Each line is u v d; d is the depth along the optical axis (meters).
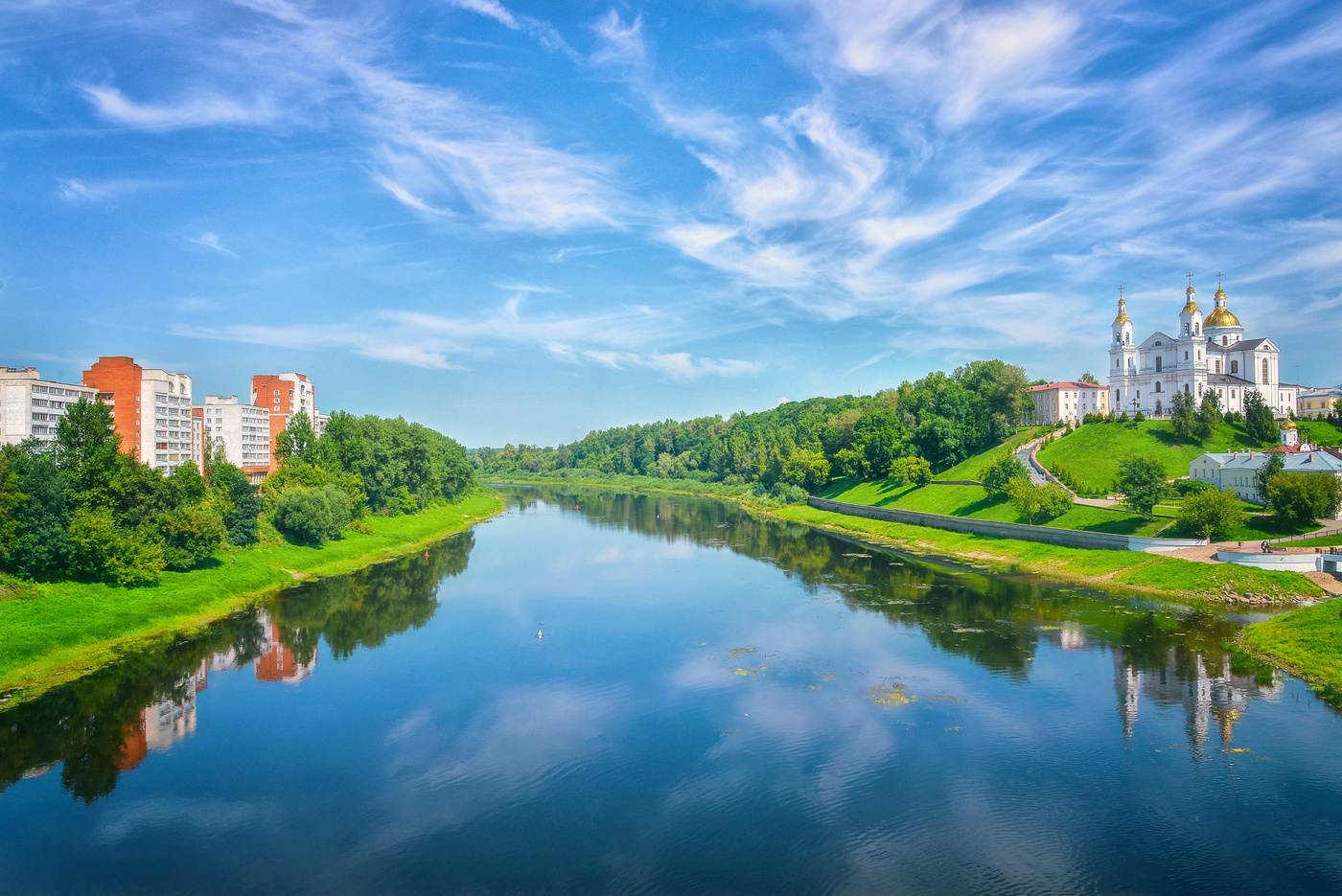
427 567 110.38
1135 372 172.38
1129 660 61.00
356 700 55.06
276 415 183.88
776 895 32.12
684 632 71.88
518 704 53.94
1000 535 120.38
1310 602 75.12
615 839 36.56
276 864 34.66
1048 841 35.94
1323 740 45.91
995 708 51.84
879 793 40.59
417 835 37.09
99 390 122.94
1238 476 115.19
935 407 184.50
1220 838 36.06
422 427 195.00
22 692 56.38
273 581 94.75
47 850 35.84
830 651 65.31
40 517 71.06
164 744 47.59
